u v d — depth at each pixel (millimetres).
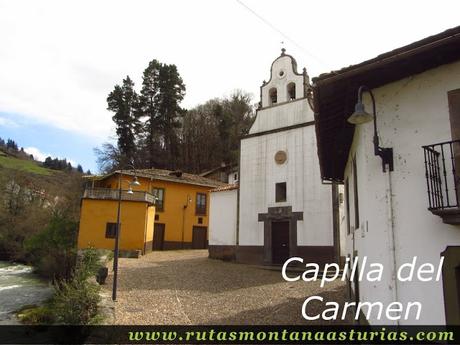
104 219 23359
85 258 13656
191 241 30672
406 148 4754
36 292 16438
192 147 51219
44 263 21547
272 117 19703
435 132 4551
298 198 17750
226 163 46219
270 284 12953
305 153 17953
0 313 12211
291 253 17406
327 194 16812
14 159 84500
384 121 5004
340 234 16344
